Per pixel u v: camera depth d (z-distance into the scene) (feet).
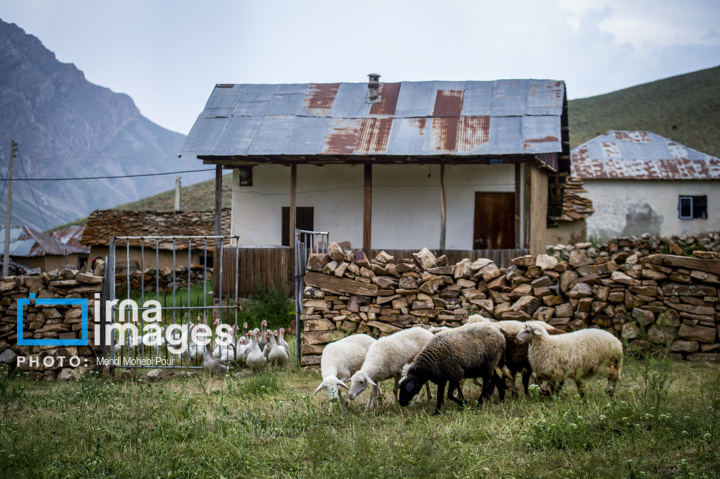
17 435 21.99
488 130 54.29
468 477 17.22
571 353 24.61
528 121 55.01
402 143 53.26
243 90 64.95
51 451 20.97
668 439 19.38
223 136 56.49
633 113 267.39
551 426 20.22
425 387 29.35
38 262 106.22
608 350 24.72
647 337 34.30
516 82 61.87
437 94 61.16
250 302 52.70
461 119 56.39
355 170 59.57
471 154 50.90
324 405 26.27
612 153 103.81
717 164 99.14
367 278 36.76
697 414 21.47
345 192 59.67
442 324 35.99
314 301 36.73
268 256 53.93
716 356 33.55
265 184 60.85
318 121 58.08
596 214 99.86
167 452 20.63
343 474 17.75
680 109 253.65
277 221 60.70
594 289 35.47
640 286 34.83
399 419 23.65
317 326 36.17
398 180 59.16
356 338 29.40
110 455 20.77
